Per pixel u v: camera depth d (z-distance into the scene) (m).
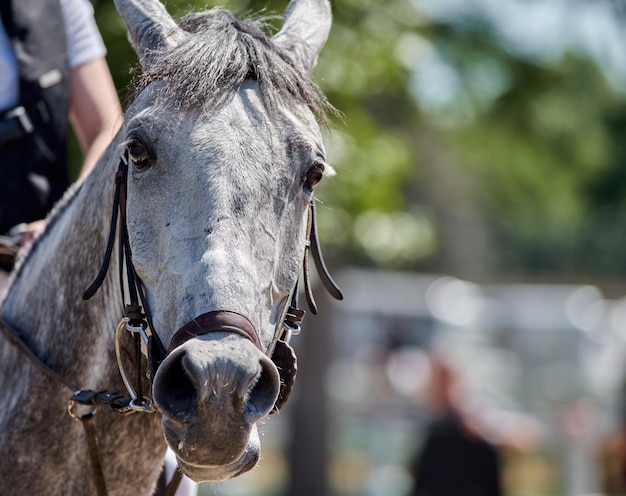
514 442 19.39
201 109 3.91
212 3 9.97
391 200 14.11
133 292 4.06
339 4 12.59
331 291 4.46
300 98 4.09
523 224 44.00
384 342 28.44
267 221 3.87
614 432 19.33
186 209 3.82
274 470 23.22
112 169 4.35
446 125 18.22
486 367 28.11
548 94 17.31
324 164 4.08
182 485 5.00
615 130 20.44
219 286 3.66
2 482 4.58
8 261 5.25
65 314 4.57
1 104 5.31
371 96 14.32
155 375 3.56
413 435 21.22
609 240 47.25
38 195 5.39
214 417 3.50
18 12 5.37
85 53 5.62
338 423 22.42
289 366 4.07
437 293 30.30
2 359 4.80
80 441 4.50
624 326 30.17
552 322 30.41
